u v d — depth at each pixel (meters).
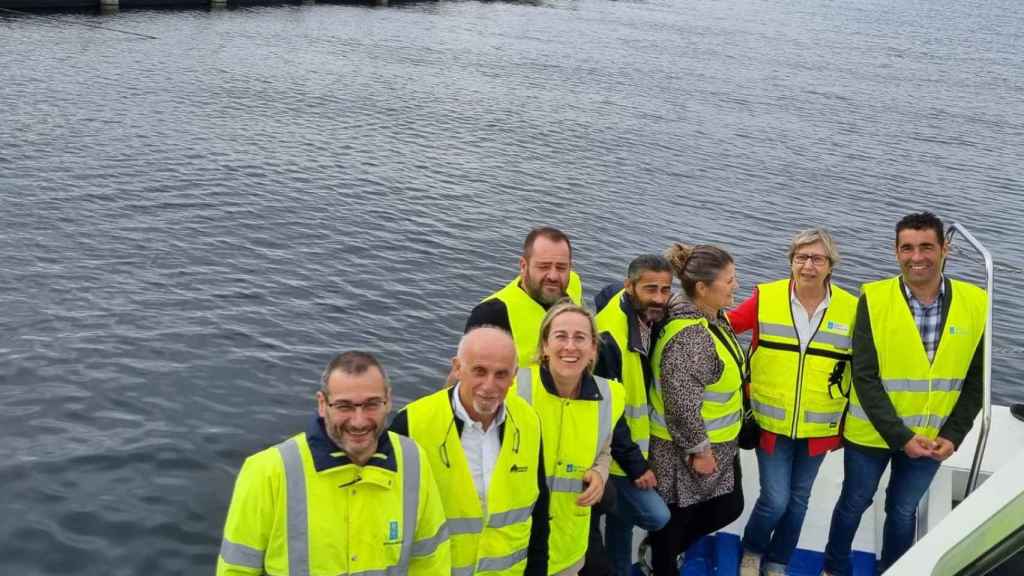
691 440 4.62
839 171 26.86
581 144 26.98
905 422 4.80
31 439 9.23
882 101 40.97
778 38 64.19
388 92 32.06
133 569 7.57
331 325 13.04
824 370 4.88
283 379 11.24
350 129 25.66
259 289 13.95
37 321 11.93
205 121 24.56
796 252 4.84
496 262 16.52
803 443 5.02
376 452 3.57
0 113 22.52
